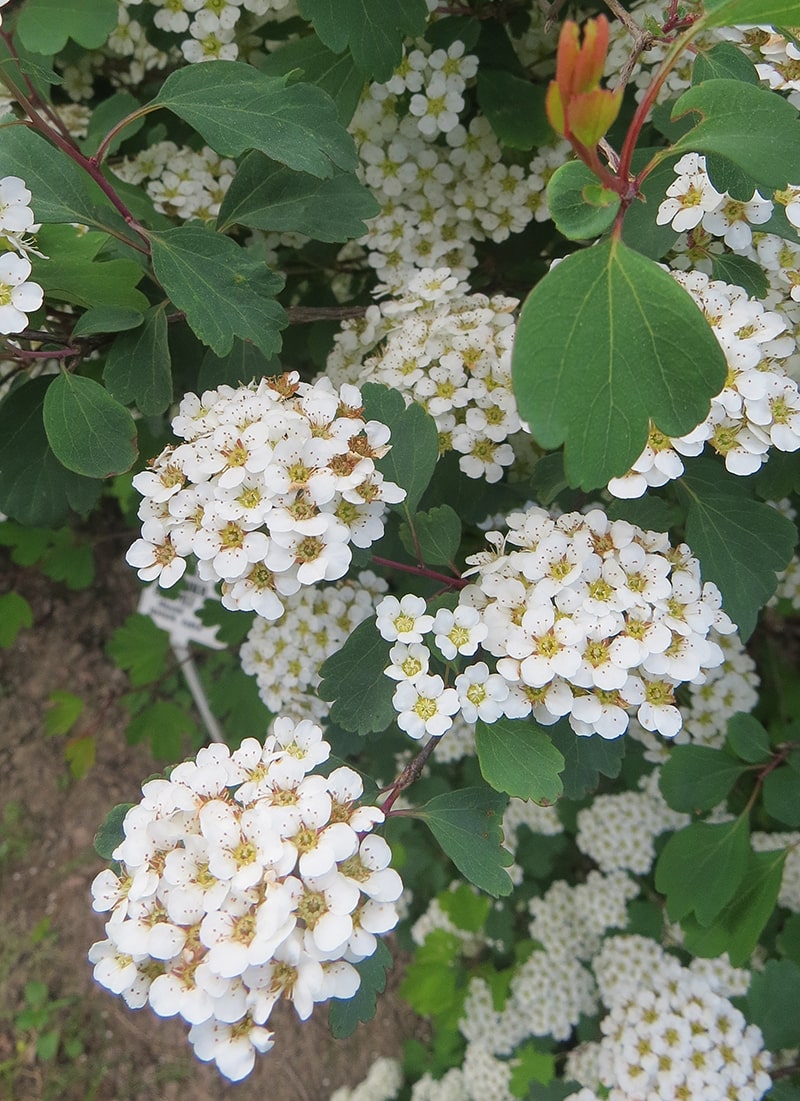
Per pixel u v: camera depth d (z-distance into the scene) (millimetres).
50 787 348
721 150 99
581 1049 233
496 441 148
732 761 160
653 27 124
